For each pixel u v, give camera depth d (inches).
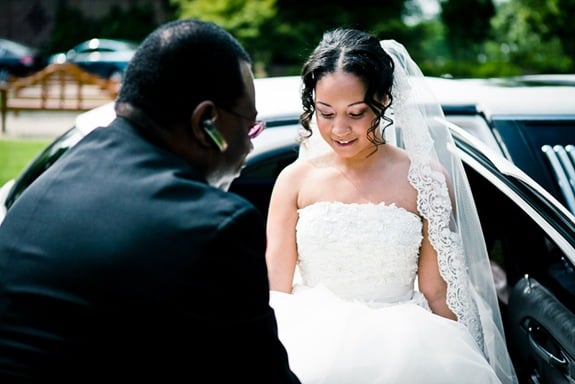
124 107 54.7
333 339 76.2
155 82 52.6
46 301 49.2
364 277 85.1
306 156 93.4
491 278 91.3
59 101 555.2
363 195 86.7
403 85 85.0
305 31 864.9
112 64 812.0
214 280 49.3
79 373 48.4
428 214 83.7
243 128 56.6
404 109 84.8
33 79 502.0
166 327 48.3
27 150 385.7
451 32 1137.4
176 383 49.1
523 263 104.7
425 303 85.7
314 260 86.1
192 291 48.7
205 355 49.3
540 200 84.8
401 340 75.3
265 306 52.3
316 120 88.1
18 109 497.4
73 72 504.7
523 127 108.9
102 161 53.7
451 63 958.4
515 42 1048.2
